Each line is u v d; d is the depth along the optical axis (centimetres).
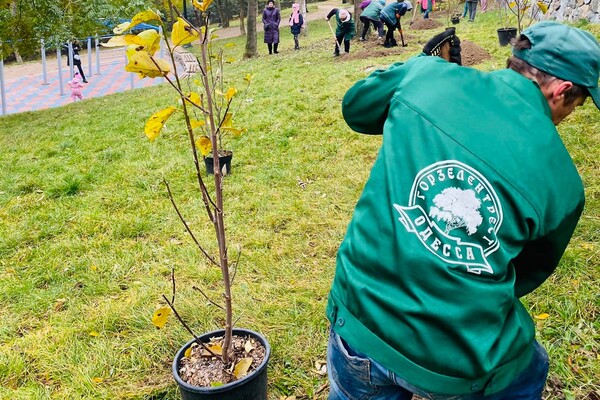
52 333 344
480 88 155
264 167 614
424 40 1388
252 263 413
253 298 366
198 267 411
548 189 144
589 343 285
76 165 691
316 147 655
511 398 168
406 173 147
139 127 856
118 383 297
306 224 466
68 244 469
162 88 1316
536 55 162
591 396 257
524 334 150
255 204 518
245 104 870
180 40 201
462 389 139
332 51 1425
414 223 141
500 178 141
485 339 136
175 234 480
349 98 183
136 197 566
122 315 354
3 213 553
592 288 326
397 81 171
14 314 374
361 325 146
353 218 157
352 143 653
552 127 150
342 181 552
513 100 152
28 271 431
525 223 141
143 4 1060
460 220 138
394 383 152
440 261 137
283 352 308
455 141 146
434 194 141
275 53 1741
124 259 436
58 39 1259
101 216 524
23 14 1260
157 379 299
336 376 164
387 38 1323
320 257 416
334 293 158
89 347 328
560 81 160
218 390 228
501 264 139
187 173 620
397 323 140
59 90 2078
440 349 136
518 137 146
